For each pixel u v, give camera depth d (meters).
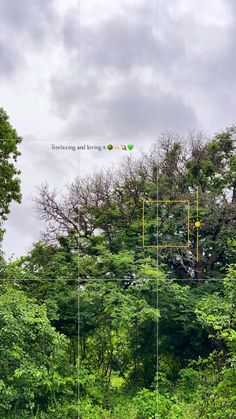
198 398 11.27
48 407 11.18
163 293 13.88
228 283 10.18
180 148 15.28
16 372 10.05
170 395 12.73
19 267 13.76
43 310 11.14
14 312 10.74
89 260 14.41
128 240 14.98
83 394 12.37
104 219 15.01
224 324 9.70
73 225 14.81
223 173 15.25
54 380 11.09
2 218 14.65
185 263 14.91
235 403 9.57
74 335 13.62
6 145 14.89
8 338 10.52
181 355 14.24
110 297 13.12
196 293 14.16
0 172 14.81
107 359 14.17
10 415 10.35
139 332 14.23
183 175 15.26
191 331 13.91
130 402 12.70
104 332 14.04
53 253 14.50
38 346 11.09
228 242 14.75
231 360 9.38
